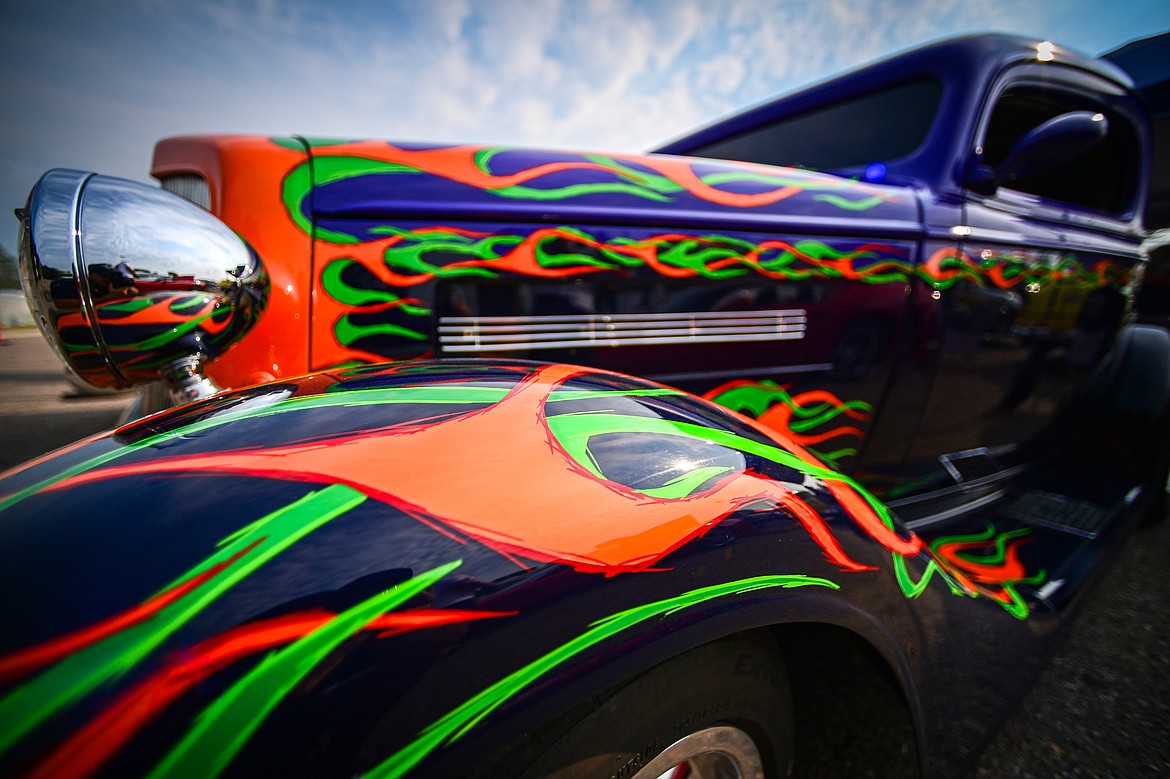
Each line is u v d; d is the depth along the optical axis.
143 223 0.71
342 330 0.94
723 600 0.52
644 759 0.53
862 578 0.67
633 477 0.54
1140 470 2.05
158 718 0.30
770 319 1.28
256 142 1.00
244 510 0.42
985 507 1.83
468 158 1.08
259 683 0.33
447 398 0.61
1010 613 1.02
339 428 0.53
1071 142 1.46
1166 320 2.47
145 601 0.34
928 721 0.77
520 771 0.42
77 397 4.67
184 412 0.63
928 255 1.46
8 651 0.31
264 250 0.91
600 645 0.44
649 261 1.14
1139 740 1.29
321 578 0.37
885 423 1.53
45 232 0.66
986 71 1.65
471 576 0.41
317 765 0.33
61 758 0.28
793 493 0.64
